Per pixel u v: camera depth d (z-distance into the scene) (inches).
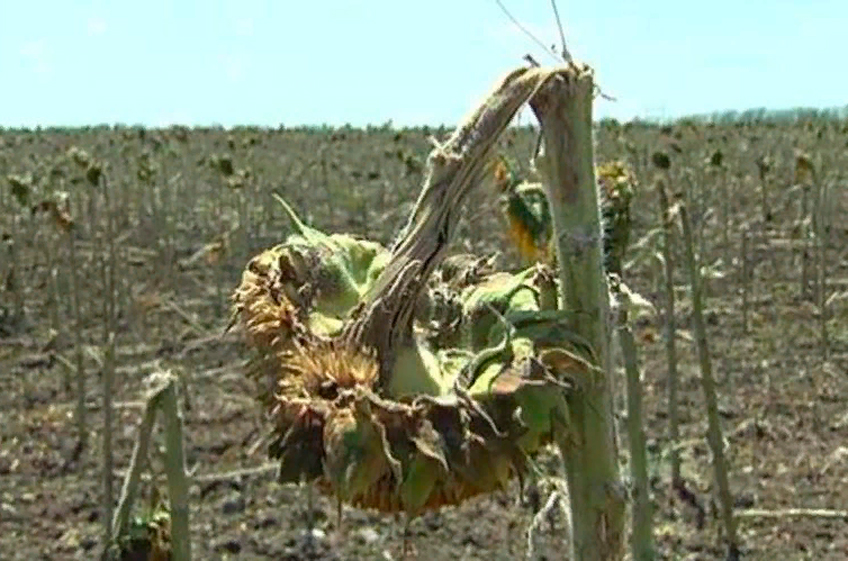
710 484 362.9
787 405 444.5
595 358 71.9
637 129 1280.8
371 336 70.9
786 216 829.8
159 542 86.0
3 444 411.2
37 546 336.2
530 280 76.9
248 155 1223.5
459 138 69.8
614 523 73.3
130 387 470.9
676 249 557.0
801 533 335.3
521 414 69.2
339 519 66.8
